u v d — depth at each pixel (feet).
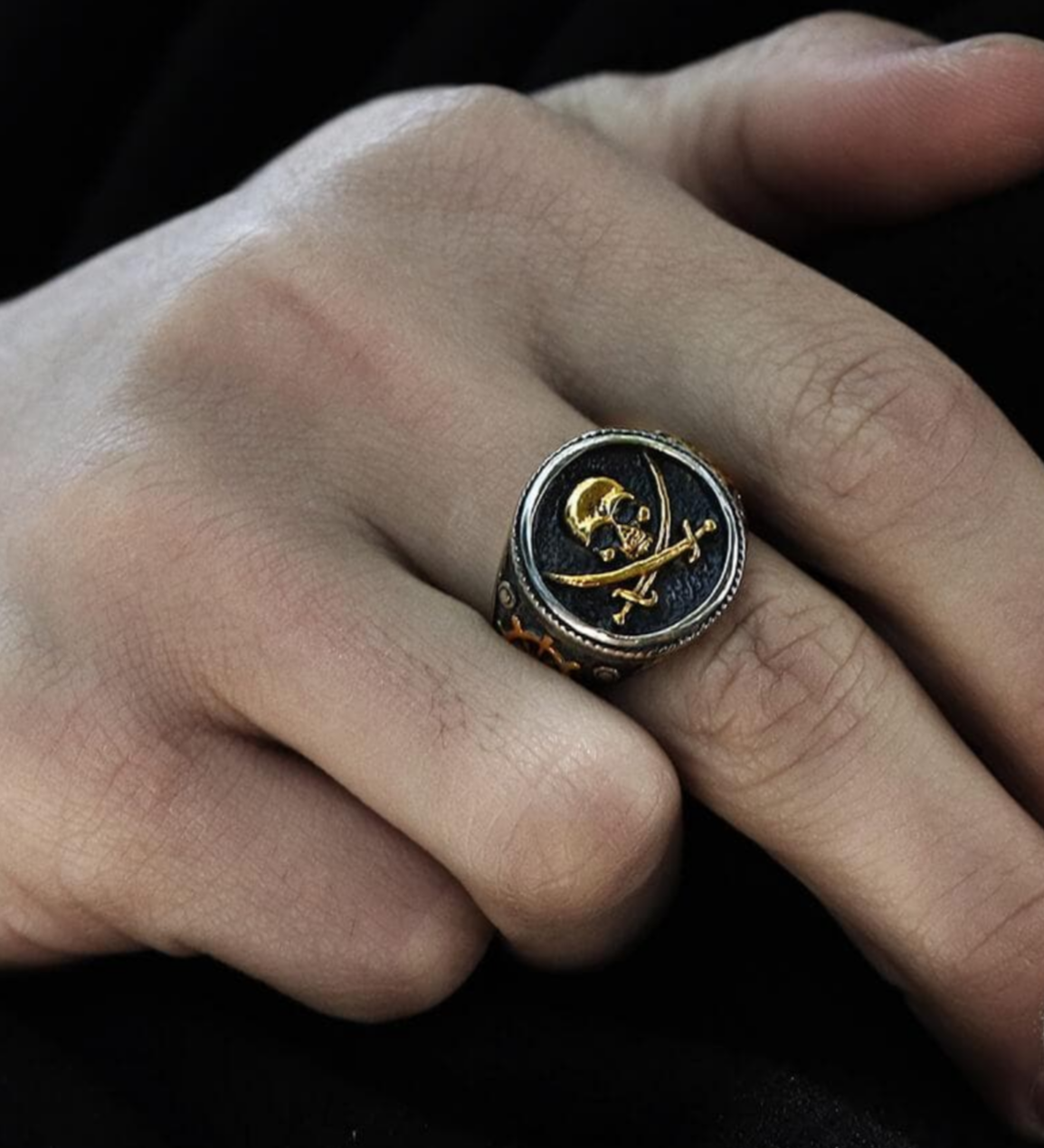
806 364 0.54
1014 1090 0.53
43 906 0.56
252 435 0.56
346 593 0.53
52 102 0.88
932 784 0.52
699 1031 0.55
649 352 0.56
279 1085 0.54
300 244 0.59
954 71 0.59
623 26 0.79
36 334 0.62
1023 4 0.65
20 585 0.56
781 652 0.52
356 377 0.57
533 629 0.53
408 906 0.53
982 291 0.60
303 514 0.55
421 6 0.86
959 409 0.53
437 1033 0.55
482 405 0.56
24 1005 0.58
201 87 0.86
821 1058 0.54
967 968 0.52
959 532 0.53
